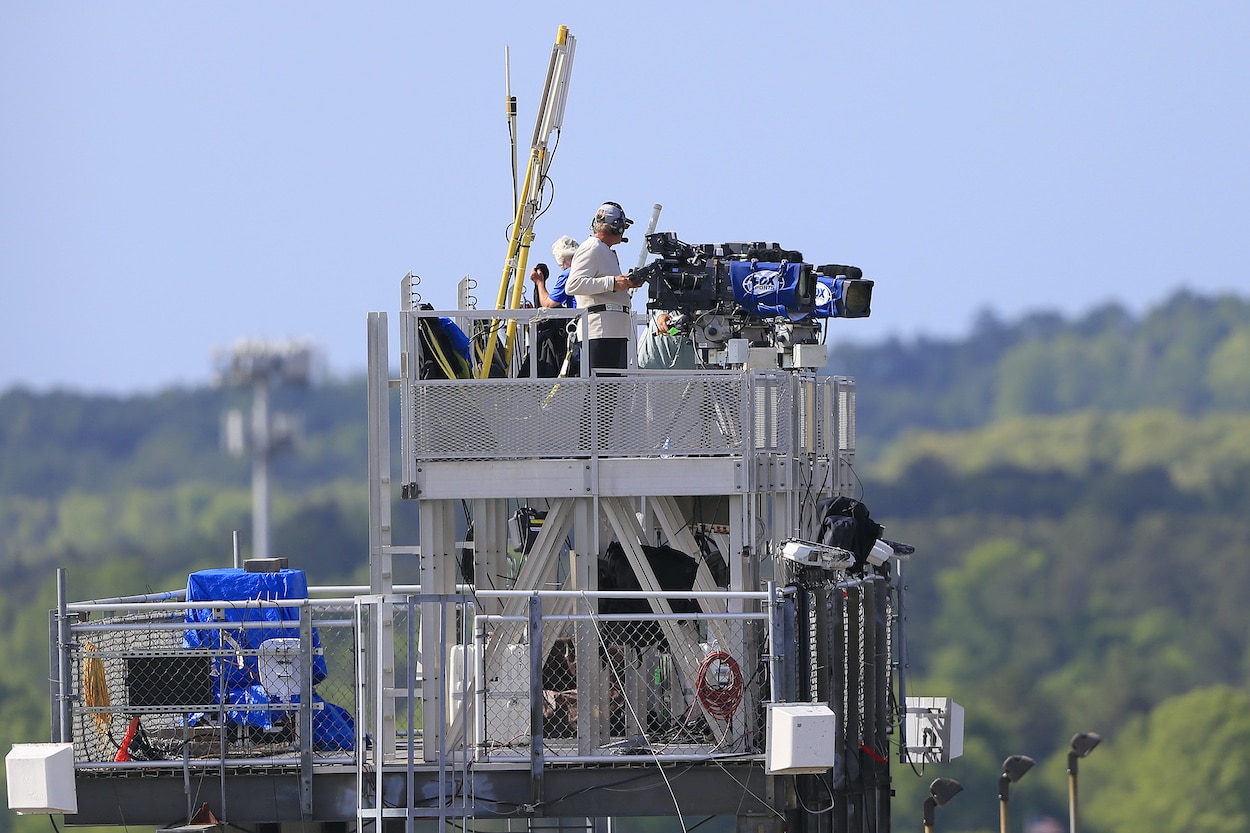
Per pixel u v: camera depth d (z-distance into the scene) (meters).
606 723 61.88
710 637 62.78
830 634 61.59
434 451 61.16
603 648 61.84
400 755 62.88
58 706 60.44
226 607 60.25
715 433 61.47
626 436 61.34
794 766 57.25
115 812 60.44
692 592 59.31
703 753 60.38
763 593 59.09
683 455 61.50
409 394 61.16
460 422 61.25
